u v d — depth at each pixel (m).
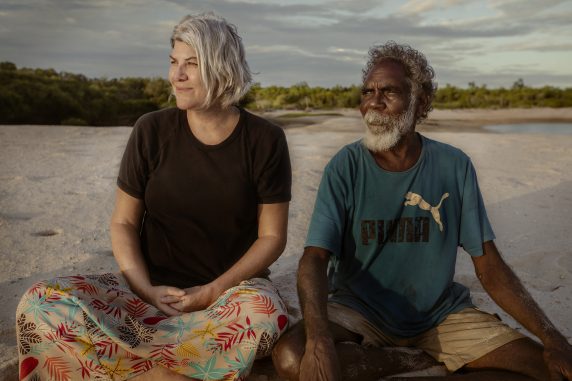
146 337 1.77
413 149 2.08
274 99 73.88
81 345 1.70
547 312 2.67
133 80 77.06
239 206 2.12
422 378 1.79
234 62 1.99
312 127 26.97
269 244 2.15
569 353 1.63
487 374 1.74
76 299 1.74
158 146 2.12
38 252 3.52
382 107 1.97
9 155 8.61
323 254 2.02
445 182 2.05
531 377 1.70
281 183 2.19
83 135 13.12
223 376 1.77
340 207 2.05
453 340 1.96
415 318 2.06
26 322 1.73
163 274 2.19
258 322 1.79
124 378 1.73
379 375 1.87
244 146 2.12
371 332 2.01
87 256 3.46
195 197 2.10
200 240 2.15
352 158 2.08
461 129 31.39
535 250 3.80
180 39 1.96
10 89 33.66
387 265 2.07
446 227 2.06
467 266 3.48
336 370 1.62
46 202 5.05
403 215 2.04
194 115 2.09
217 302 1.94
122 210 2.20
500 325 1.93
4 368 1.96
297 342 1.75
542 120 53.78
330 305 2.11
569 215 4.95
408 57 1.99
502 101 83.69
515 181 6.88
